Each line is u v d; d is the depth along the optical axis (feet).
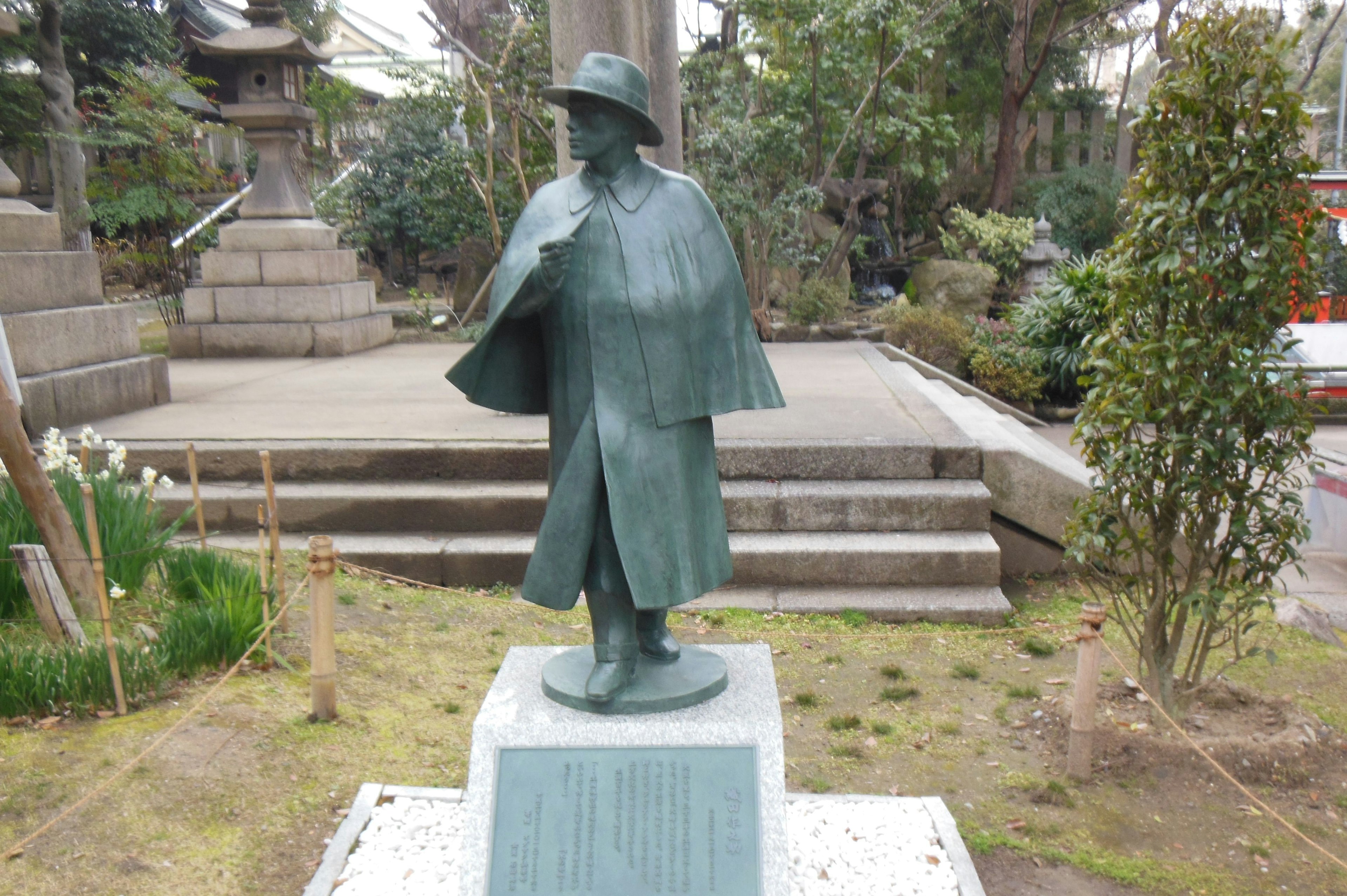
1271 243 13.08
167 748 13.02
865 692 16.52
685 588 10.55
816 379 32.96
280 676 15.49
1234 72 13.02
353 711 14.78
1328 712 15.89
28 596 15.96
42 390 24.39
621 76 10.36
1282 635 18.90
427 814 12.20
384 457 22.67
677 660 11.69
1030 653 18.01
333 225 58.90
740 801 9.59
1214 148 13.21
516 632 18.38
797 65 53.26
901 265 61.93
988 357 45.14
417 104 57.21
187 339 40.55
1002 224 57.93
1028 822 12.80
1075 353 44.24
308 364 38.32
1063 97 71.56
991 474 21.94
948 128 56.44
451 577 20.49
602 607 10.89
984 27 68.64
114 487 17.10
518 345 11.26
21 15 55.77
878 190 60.90
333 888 10.89
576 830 9.50
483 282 52.06
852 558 20.08
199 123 48.96
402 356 40.96
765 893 9.24
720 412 11.05
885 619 19.22
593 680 10.66
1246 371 13.57
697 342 10.79
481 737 9.89
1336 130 88.99
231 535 21.50
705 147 46.83
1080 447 37.86
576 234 10.49
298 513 21.61
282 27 41.57
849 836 12.01
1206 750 14.01
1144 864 11.95
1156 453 14.14
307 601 18.48
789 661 17.52
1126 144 69.15
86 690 13.71
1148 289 13.74
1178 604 15.21
